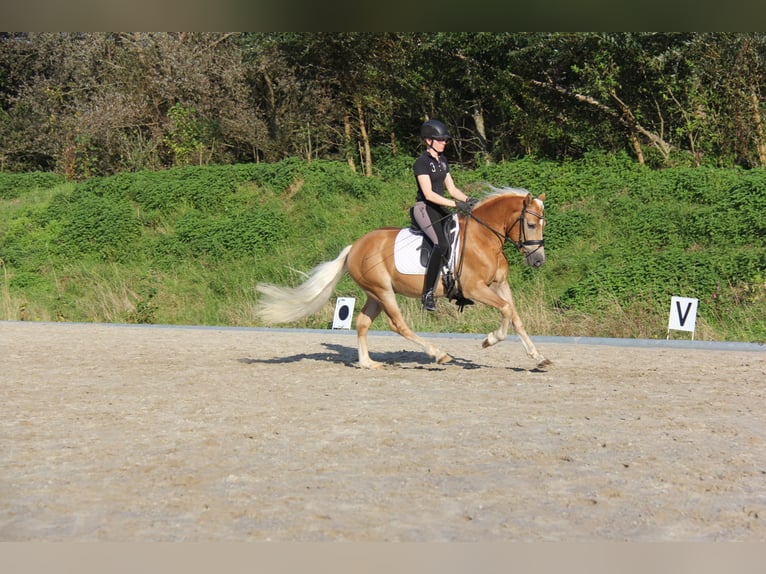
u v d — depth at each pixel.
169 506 5.13
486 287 10.55
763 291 16.66
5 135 38.94
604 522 4.79
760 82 24.89
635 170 24.12
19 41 40.75
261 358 12.71
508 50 27.39
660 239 20.33
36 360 12.51
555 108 27.69
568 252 21.22
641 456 6.21
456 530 4.68
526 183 24.30
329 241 24.11
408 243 10.72
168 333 17.34
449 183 10.83
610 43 25.08
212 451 6.50
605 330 16.59
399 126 31.53
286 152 32.44
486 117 31.17
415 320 18.52
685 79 25.56
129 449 6.60
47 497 5.35
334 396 9.00
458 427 7.28
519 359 12.34
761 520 4.79
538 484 5.51
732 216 19.88
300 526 4.75
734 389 9.34
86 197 28.77
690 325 14.84
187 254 24.81
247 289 22.52
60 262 25.56
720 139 24.66
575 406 8.27
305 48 29.61
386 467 5.95
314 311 11.38
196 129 33.25
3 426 7.54
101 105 34.12
